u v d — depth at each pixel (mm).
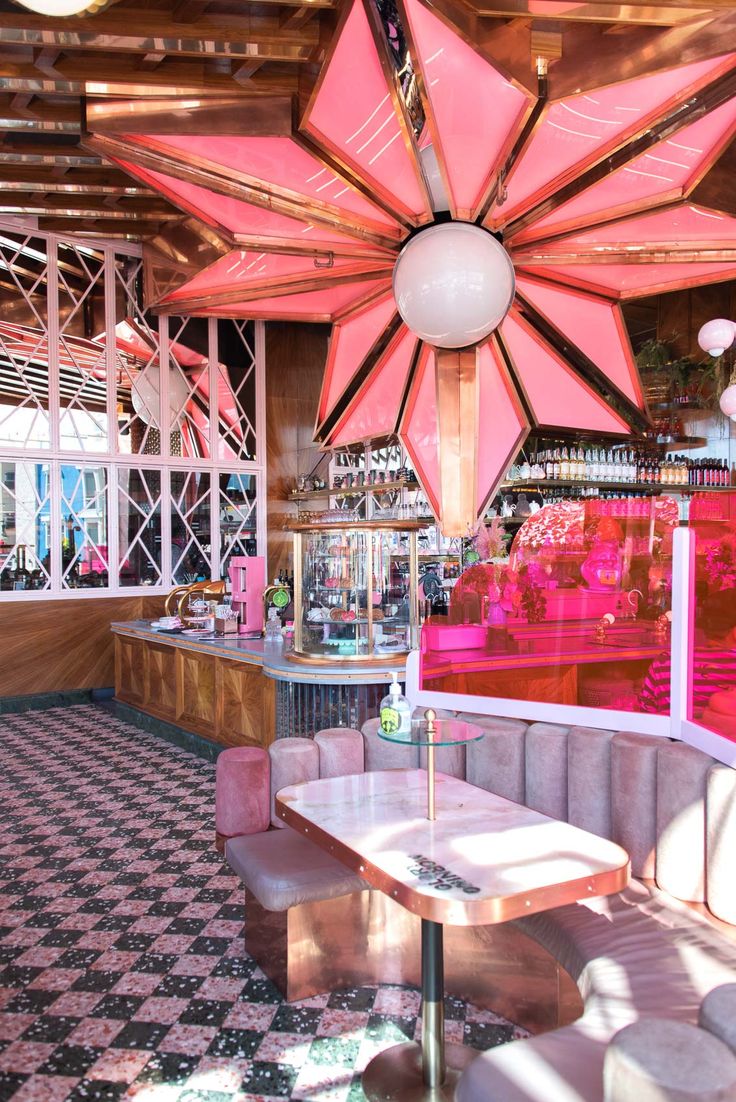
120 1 3902
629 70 3553
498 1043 2482
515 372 6117
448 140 3906
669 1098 1272
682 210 4496
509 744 3195
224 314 6652
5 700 7637
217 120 4062
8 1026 2562
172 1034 2521
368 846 2229
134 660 7250
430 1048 2232
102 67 4348
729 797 2469
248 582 6383
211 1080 2297
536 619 3520
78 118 5410
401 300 4477
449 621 3990
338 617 4824
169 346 8727
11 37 3982
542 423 6453
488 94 3623
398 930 2859
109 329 8234
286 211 4566
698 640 2861
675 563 2984
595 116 3820
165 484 8648
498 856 2164
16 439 7715
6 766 5707
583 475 7254
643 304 8812
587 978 2154
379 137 4008
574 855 2176
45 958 3014
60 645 7945
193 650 6148
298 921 2729
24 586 7777
